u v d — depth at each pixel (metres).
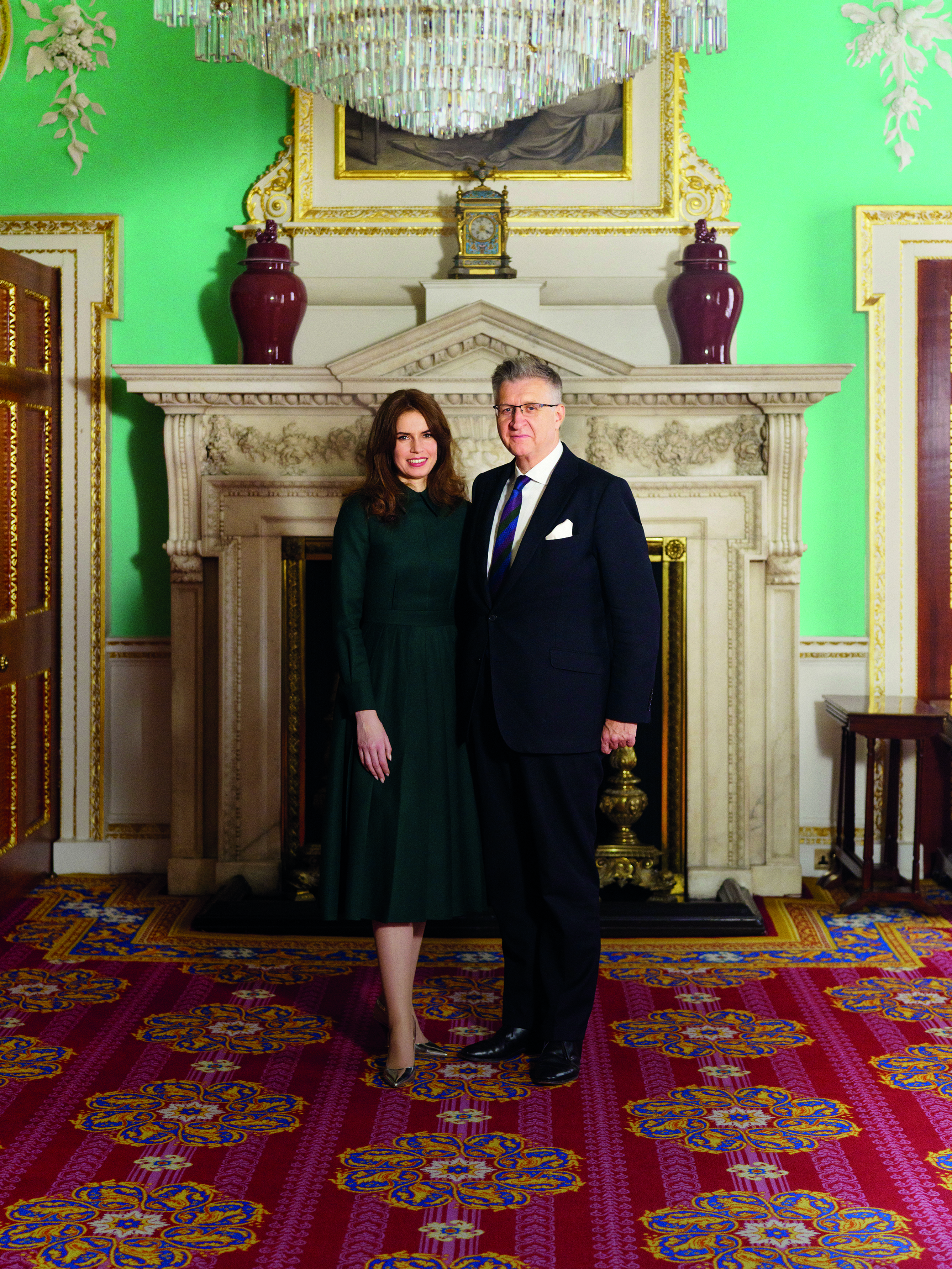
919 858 4.51
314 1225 2.46
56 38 4.87
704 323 4.55
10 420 4.56
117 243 4.89
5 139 4.92
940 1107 2.97
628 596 3.11
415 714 3.12
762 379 4.46
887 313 4.88
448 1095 3.04
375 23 3.23
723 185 4.84
